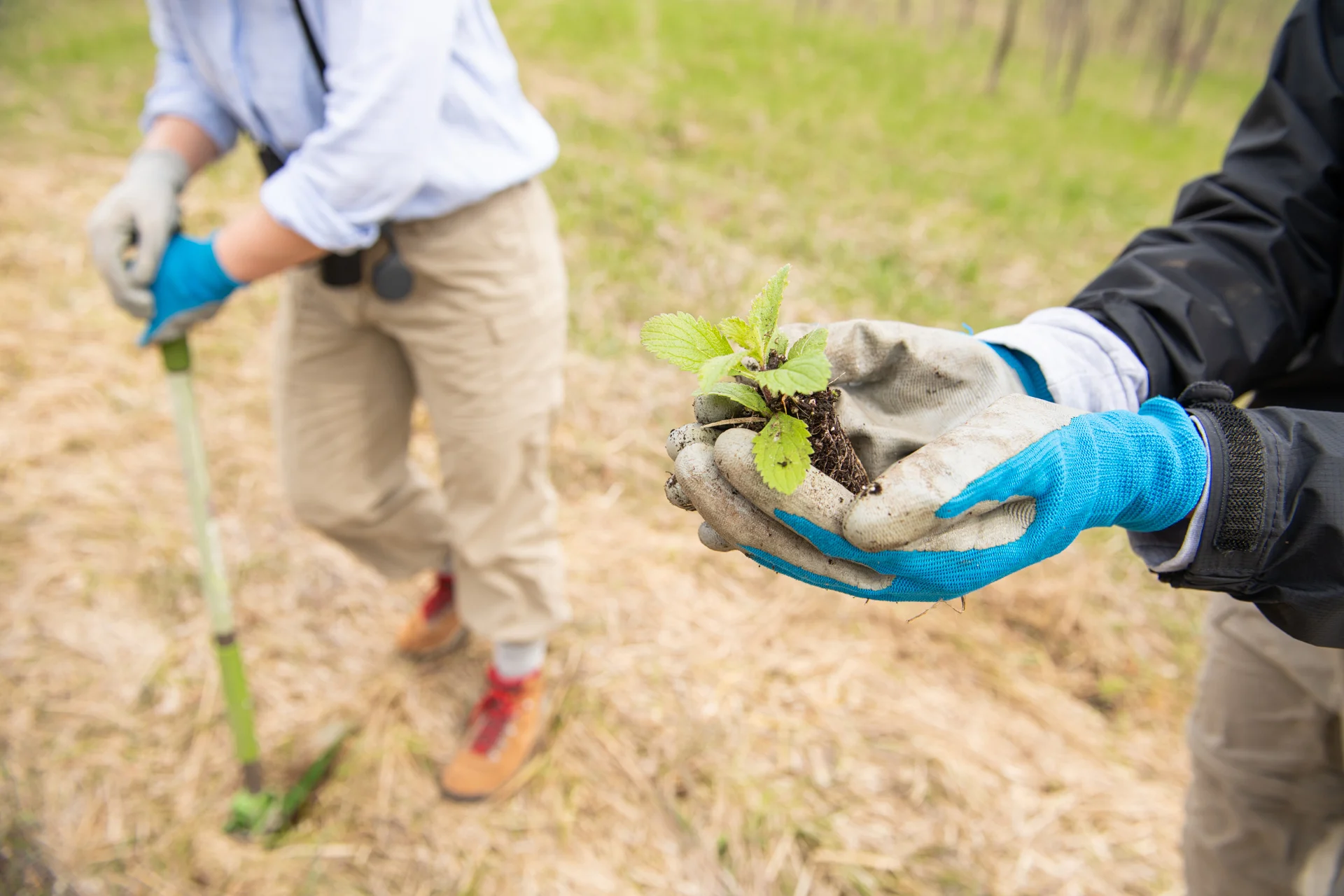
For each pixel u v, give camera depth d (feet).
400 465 6.48
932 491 2.41
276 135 5.02
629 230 12.50
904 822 6.49
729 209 13.64
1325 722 3.85
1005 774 6.86
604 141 15.33
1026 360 3.28
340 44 4.32
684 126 16.56
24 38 19.51
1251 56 30.73
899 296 11.87
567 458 9.49
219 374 10.39
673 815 6.50
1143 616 8.27
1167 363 3.37
